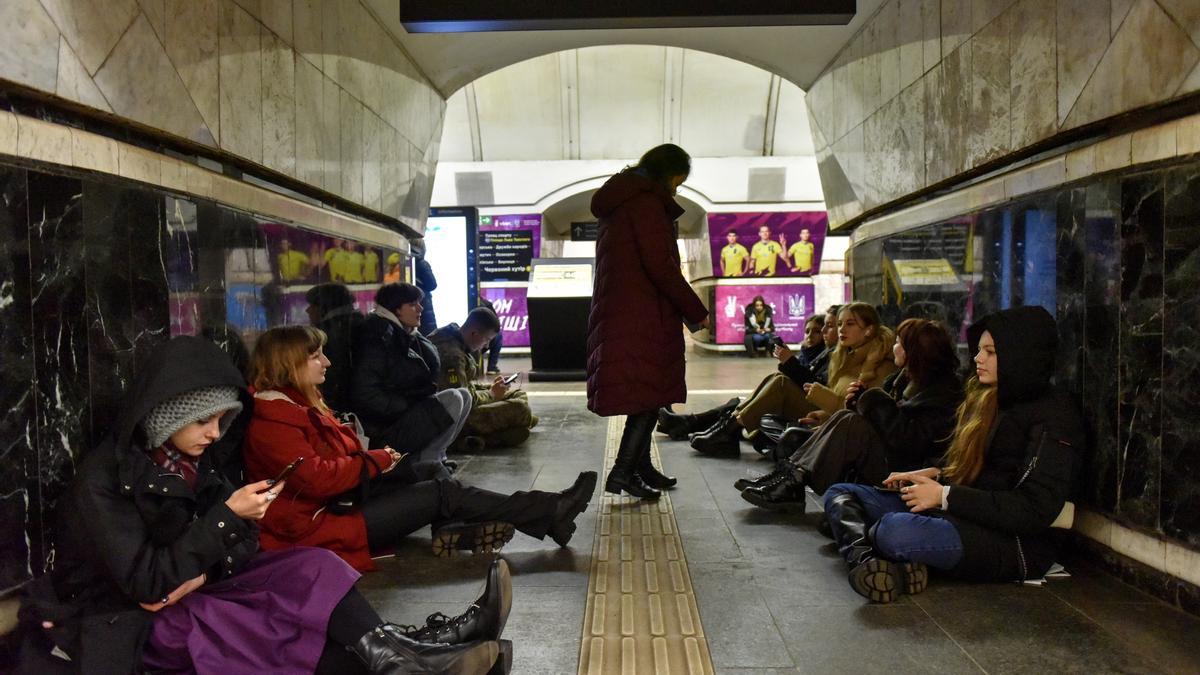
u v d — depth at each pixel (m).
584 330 12.42
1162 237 2.81
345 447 3.27
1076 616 2.79
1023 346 3.07
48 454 2.40
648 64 17.59
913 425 3.79
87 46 2.56
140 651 1.98
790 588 3.15
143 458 2.02
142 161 2.91
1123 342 3.03
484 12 5.77
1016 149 3.93
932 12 5.09
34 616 1.97
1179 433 2.76
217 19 3.48
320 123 4.89
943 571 3.15
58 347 2.45
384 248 6.60
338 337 5.31
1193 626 2.68
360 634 2.09
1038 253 3.70
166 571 1.96
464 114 18.20
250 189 3.88
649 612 2.91
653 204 4.39
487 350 13.00
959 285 4.75
